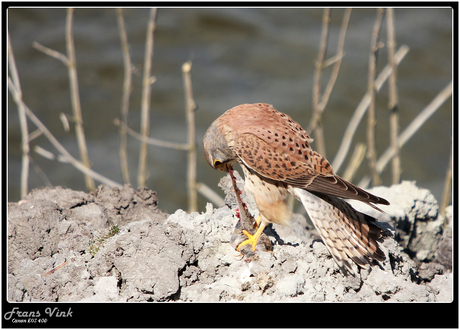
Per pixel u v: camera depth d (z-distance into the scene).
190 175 11.59
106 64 21.61
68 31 11.68
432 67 21.83
